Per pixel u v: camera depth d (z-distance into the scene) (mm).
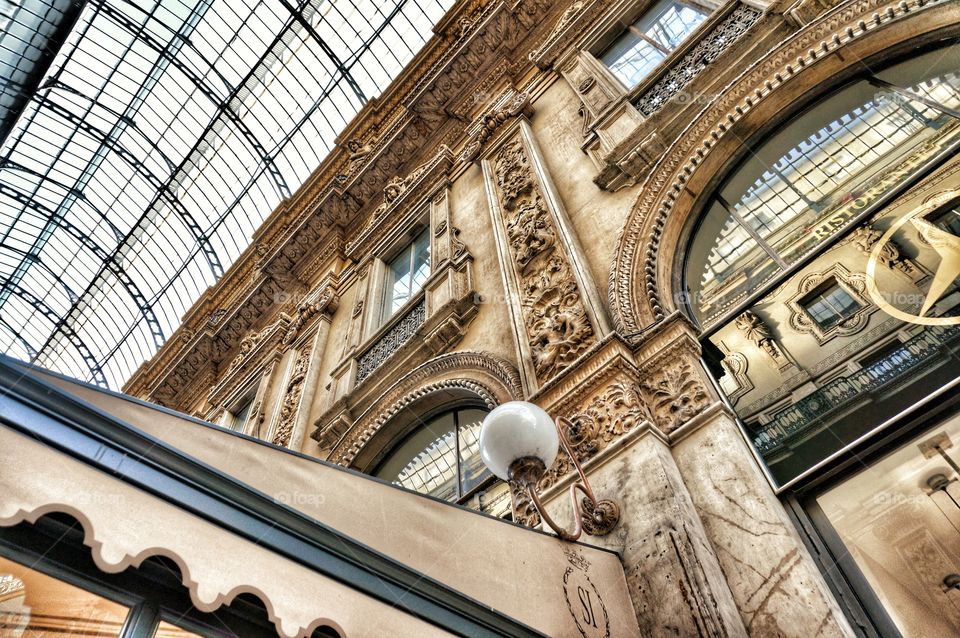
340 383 8328
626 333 4637
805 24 5445
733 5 6344
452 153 10188
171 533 1745
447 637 2162
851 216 4328
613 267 5207
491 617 2324
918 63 4508
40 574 1697
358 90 13852
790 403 3773
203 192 16266
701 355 4297
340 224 12172
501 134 8805
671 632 2820
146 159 16219
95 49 14523
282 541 1955
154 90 15336
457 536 2555
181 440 2020
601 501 3570
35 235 17531
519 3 10047
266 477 2145
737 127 5250
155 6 14000
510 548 2719
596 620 2779
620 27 8305
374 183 11688
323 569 1987
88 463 1712
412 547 2350
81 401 1794
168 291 17562
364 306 9461
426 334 6953
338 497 2293
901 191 3936
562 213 6312
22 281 18484
